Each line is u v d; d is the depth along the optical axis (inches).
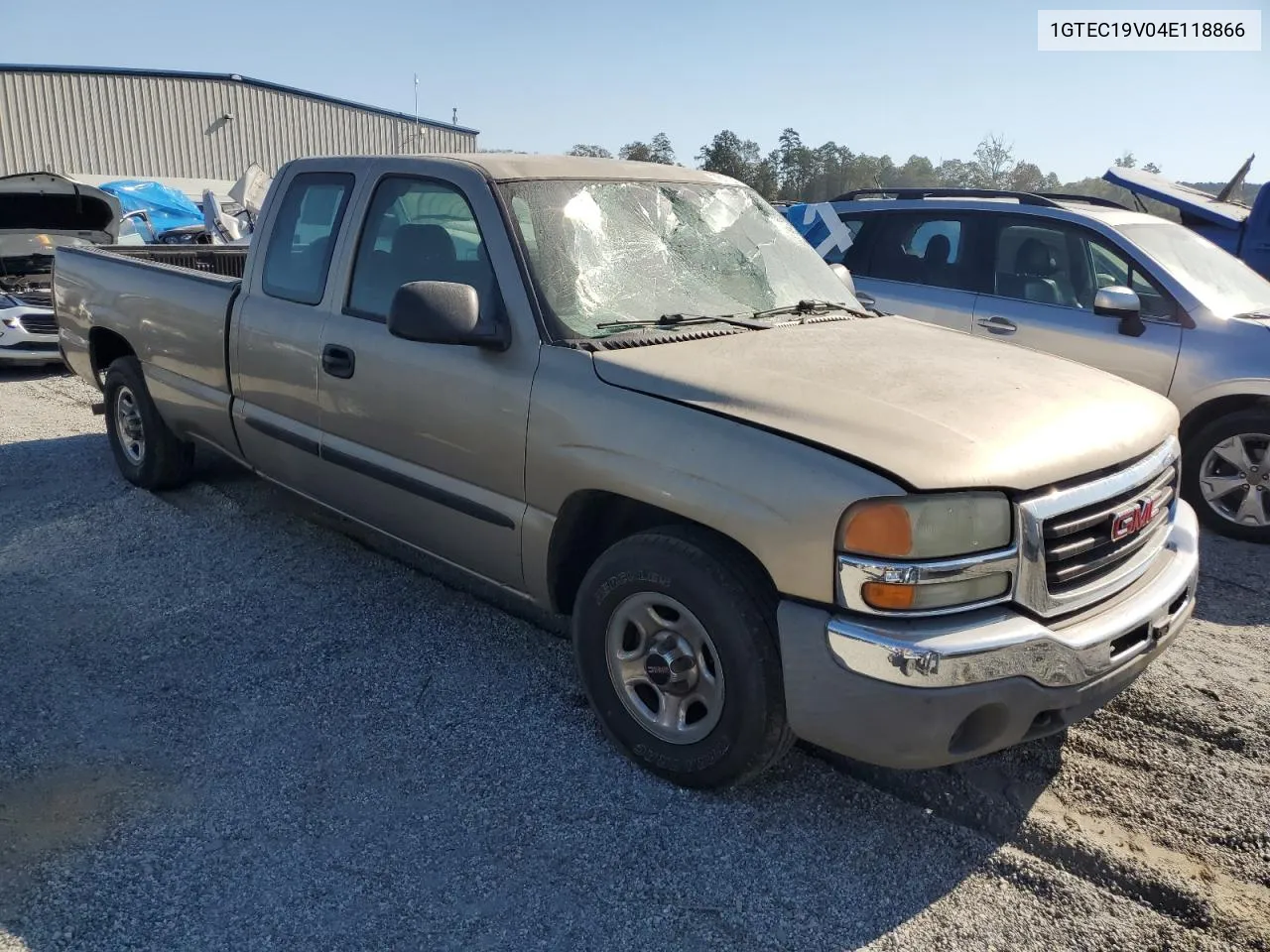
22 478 243.3
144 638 160.4
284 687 146.1
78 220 445.4
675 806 120.3
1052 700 106.1
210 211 618.5
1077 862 113.0
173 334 205.3
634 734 126.2
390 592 179.2
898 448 104.6
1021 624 103.3
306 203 176.2
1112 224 245.4
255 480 241.6
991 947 100.0
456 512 146.5
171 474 227.8
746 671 111.5
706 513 111.4
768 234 173.8
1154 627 116.8
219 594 177.2
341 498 172.2
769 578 112.4
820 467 104.4
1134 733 139.6
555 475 128.6
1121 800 124.2
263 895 104.3
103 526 209.8
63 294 249.9
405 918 101.7
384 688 146.4
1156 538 125.6
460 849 112.1
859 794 123.6
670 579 116.6
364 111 1665.8
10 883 105.1
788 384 119.2
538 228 140.7
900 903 105.7
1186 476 231.0
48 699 141.4
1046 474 106.1
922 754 103.3
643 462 118.0
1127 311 228.2
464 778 125.0
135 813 116.9
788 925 102.2
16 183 404.5
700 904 104.7
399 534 163.8
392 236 156.6
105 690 144.3
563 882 107.4
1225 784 127.6
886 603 101.0
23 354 382.3
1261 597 191.2
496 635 164.1
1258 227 341.7
